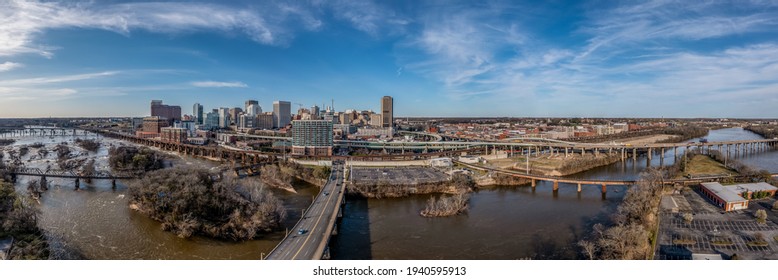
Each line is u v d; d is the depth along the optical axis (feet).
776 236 617.62
